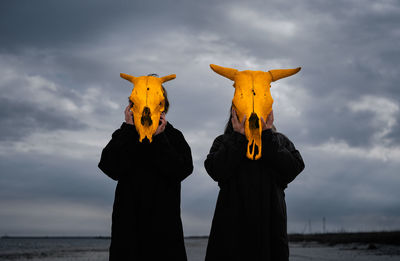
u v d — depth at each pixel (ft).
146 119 13.87
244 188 14.28
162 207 14.92
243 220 14.17
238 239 14.07
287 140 15.49
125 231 14.49
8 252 158.61
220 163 14.24
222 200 14.61
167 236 14.74
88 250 181.47
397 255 106.11
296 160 14.74
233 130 14.74
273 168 14.60
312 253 118.93
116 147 14.42
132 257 14.29
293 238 288.10
